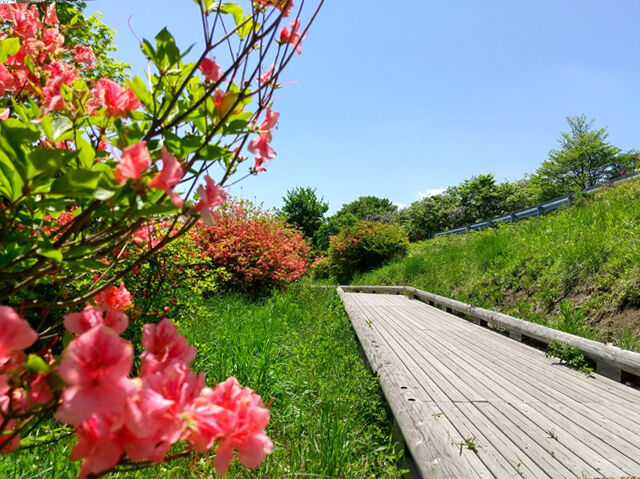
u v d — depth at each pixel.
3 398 0.83
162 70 1.12
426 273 12.12
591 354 4.42
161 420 0.74
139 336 3.62
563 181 29.95
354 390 4.08
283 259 10.21
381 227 19.66
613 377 4.20
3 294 1.03
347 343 6.27
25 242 1.22
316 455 2.84
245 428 0.80
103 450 0.71
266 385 3.84
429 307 9.28
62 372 0.66
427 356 4.92
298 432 3.20
